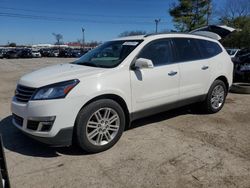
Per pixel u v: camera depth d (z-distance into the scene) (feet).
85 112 12.03
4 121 17.54
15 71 58.13
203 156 12.31
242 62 32.30
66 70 13.39
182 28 118.21
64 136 11.72
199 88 17.24
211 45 18.57
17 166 11.55
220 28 24.79
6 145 13.66
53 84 11.72
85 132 12.14
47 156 12.47
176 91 15.75
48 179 10.53
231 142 13.89
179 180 10.37
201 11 115.96
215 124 16.74
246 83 32.22
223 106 21.09
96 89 12.25
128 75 13.48
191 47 16.98
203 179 10.43
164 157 12.25
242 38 131.54
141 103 14.20
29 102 11.75
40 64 91.40
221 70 18.65
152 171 11.04
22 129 12.30
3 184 6.91
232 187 9.92
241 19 138.51
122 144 13.69
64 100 11.50
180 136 14.73
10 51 153.99
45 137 11.61
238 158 12.11
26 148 13.33
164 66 15.08
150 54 14.66
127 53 14.06
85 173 10.95
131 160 12.00
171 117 18.13
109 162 11.84
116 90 12.95
